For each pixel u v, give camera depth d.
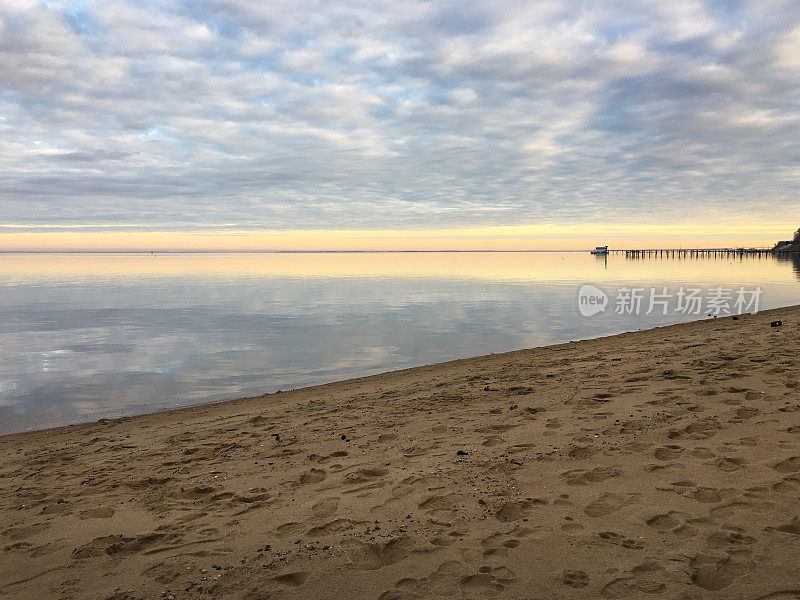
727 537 3.25
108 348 18.50
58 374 14.42
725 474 4.20
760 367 7.62
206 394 12.13
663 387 7.18
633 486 4.14
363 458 5.45
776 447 4.64
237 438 6.96
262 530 3.88
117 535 4.00
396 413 7.52
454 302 33.06
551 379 8.87
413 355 16.47
